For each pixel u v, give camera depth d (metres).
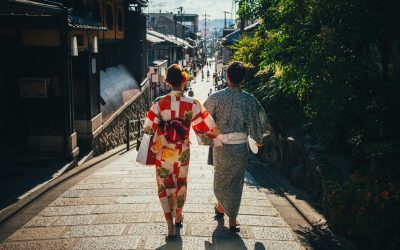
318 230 4.11
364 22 4.21
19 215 4.43
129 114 18.84
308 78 4.93
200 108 3.67
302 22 4.89
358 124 4.75
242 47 11.61
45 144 8.55
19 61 8.47
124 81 19.98
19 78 8.37
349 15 4.21
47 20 7.82
